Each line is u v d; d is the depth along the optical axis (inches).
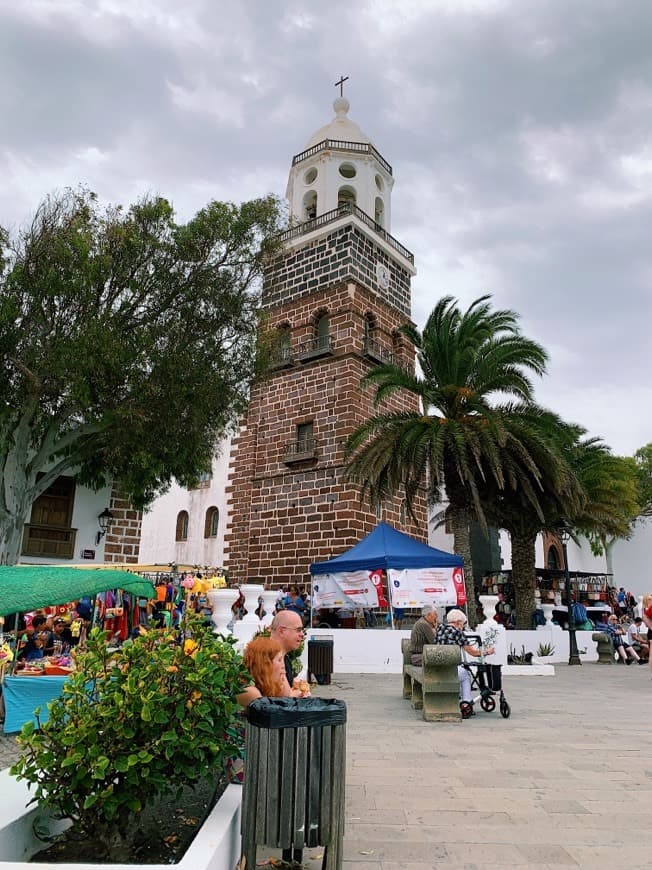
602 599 1232.2
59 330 569.0
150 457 596.1
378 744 301.6
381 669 639.1
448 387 773.3
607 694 482.9
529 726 348.5
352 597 681.0
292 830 137.4
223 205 640.4
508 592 1119.6
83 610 531.8
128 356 554.9
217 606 355.6
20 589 294.0
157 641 171.3
